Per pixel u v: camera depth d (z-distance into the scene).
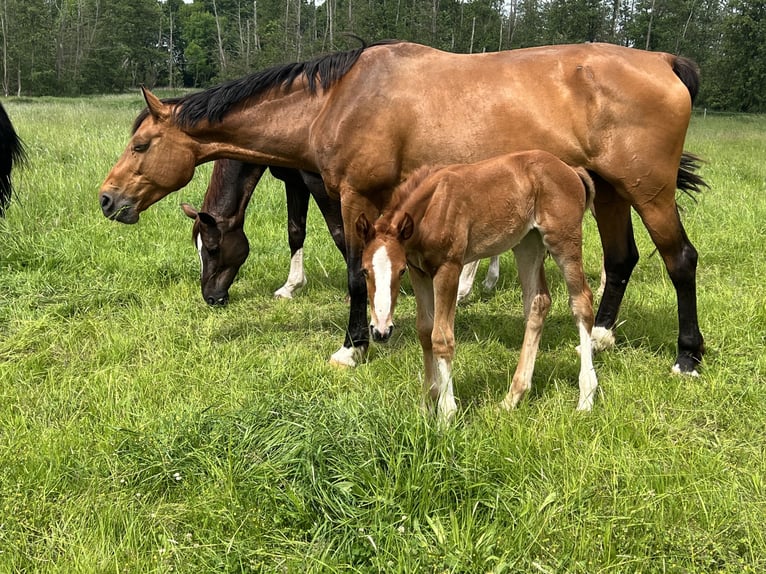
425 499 2.80
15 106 25.77
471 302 5.99
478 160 4.27
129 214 4.79
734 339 4.65
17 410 3.83
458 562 2.50
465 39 45.72
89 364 4.50
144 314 5.24
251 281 6.48
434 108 4.25
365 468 2.91
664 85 4.08
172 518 2.89
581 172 3.88
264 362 4.51
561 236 3.76
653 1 45.72
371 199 4.52
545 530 2.71
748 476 3.16
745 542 2.67
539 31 46.44
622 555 2.60
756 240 7.30
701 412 3.78
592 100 4.12
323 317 5.59
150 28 67.56
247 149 4.74
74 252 6.30
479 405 3.94
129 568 2.58
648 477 3.06
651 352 4.68
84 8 65.81
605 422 3.52
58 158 10.62
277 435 3.18
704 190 10.13
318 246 7.40
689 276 4.28
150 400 3.87
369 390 3.74
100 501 2.97
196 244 5.72
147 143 4.66
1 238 6.30
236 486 2.95
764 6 41.97
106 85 59.81
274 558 2.64
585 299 3.83
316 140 4.54
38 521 2.85
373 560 2.53
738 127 27.42
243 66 50.66
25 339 4.73
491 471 3.05
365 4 44.66
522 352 3.87
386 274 3.14
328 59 4.51
